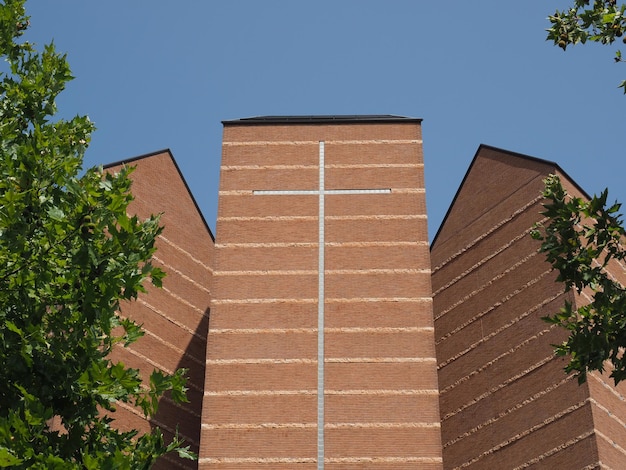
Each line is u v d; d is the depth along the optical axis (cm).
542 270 3806
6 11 1967
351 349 3747
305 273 3922
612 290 1628
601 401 3475
